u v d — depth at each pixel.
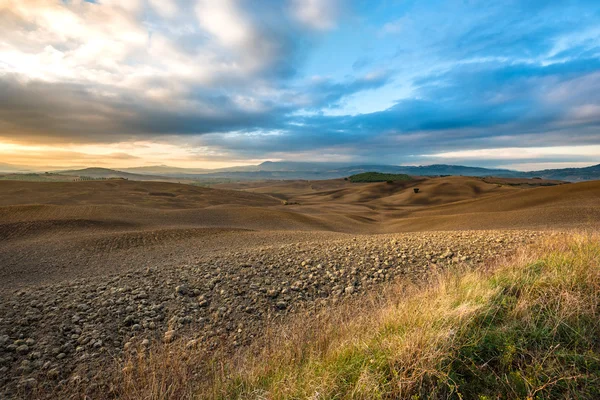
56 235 37.59
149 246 29.39
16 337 6.57
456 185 161.25
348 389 3.36
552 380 3.07
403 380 3.22
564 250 8.10
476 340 3.71
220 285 9.88
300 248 15.65
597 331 3.74
